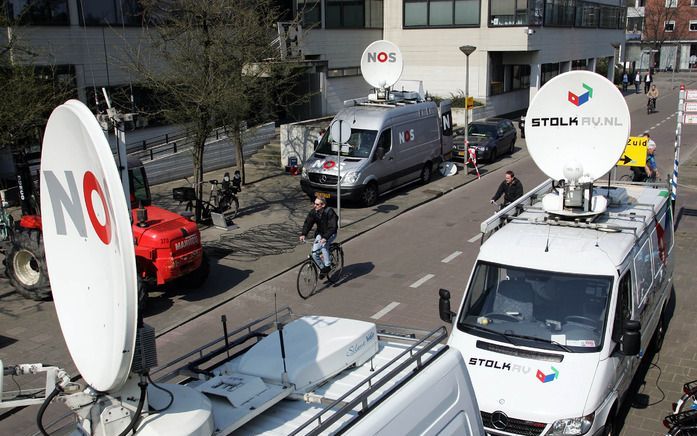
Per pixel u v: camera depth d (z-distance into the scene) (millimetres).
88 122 2660
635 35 66938
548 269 7324
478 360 6883
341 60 33875
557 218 8438
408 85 27625
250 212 18812
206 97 15930
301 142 24062
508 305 7320
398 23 37188
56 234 3287
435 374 4281
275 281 13406
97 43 20828
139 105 22109
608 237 7875
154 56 18906
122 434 3047
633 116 39000
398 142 20453
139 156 21781
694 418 6688
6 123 13250
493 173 24250
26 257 12312
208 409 3318
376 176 19500
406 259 14703
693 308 11352
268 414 3912
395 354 4785
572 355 6691
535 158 8898
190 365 4508
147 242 11641
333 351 4332
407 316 11523
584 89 8438
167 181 22453
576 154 8688
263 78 18875
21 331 11031
